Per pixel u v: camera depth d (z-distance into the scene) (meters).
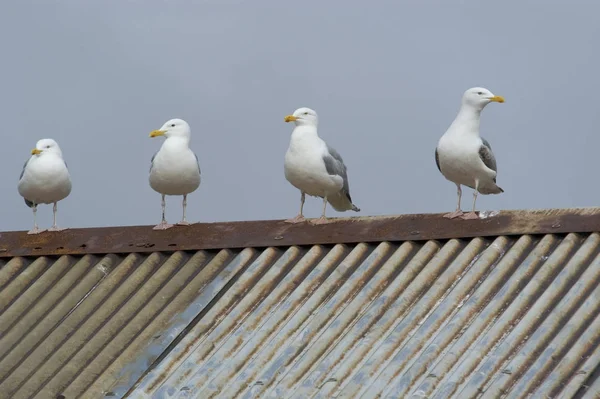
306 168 17.88
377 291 15.24
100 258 17.52
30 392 15.13
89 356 15.48
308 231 16.66
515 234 15.62
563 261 14.93
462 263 15.30
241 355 14.74
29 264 17.78
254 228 17.00
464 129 17.02
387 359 14.09
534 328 13.91
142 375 14.94
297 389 13.97
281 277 16.05
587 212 15.52
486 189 17.81
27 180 19.16
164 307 16.09
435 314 14.50
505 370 13.36
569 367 13.11
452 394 13.28
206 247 16.98
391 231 16.23
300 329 14.95
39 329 16.19
